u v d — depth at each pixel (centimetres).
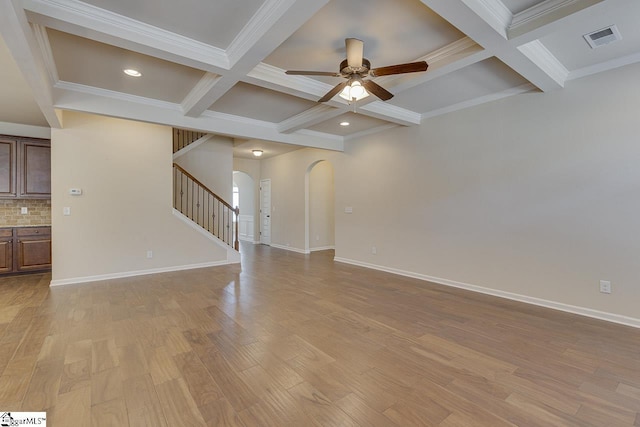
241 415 175
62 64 292
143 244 504
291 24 211
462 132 423
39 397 188
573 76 324
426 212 472
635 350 250
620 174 300
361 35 252
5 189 471
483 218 404
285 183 816
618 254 303
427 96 395
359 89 271
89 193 458
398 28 243
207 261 574
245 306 355
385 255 538
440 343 264
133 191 494
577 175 326
